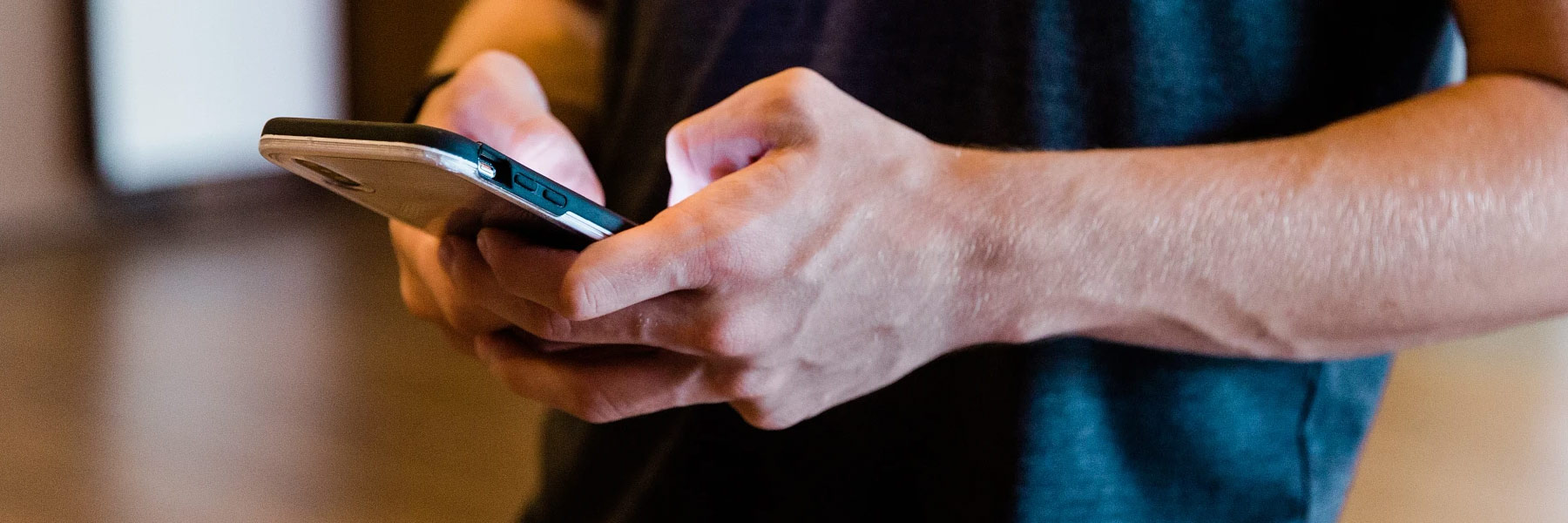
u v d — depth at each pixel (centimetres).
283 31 489
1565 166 69
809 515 85
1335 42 78
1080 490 80
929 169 69
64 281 366
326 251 422
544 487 96
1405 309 70
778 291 68
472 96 85
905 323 70
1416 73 78
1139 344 73
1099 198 70
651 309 68
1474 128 70
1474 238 69
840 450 84
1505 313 70
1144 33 77
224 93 470
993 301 70
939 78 80
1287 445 81
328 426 263
